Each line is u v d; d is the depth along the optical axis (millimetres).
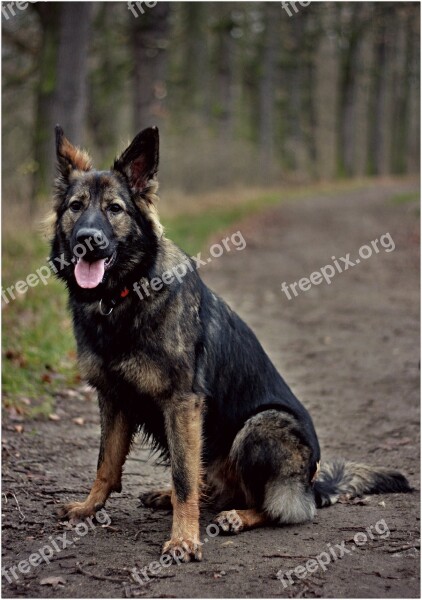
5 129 22750
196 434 4750
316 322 12297
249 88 51344
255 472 5008
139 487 5809
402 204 32188
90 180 5047
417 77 57938
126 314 4766
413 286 15414
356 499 5535
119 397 4980
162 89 22984
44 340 8977
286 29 45812
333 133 66312
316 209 31828
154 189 5160
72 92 15383
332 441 6918
